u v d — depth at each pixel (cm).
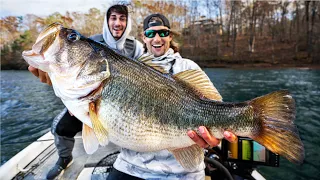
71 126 114
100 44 75
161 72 76
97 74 72
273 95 69
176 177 84
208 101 74
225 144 100
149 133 74
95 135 73
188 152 77
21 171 108
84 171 112
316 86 613
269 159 97
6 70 1091
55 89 73
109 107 73
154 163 85
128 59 75
